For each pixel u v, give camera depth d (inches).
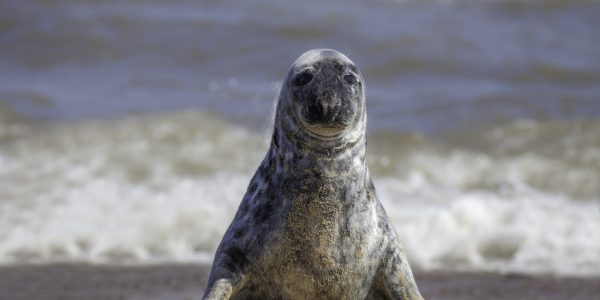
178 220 1557.6
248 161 1916.8
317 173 666.2
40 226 1536.7
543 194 1733.5
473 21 3083.2
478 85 2536.9
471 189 1787.6
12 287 1245.1
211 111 2233.0
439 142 2086.6
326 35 2847.0
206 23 2918.3
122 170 1824.6
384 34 2854.3
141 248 1489.9
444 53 2736.2
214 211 1581.0
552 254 1462.8
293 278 674.2
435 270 1400.1
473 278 1342.3
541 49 2834.6
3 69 2667.3
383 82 2578.7
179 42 2800.2
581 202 1696.6
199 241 1517.0
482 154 1991.9
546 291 1261.1
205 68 2659.9
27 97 2368.4
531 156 1969.7
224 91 2456.9
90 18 2938.0
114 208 1605.6
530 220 1562.5
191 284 1267.2
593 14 3228.3
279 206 675.4
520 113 2284.7
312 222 667.4
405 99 2384.4
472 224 1556.3
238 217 697.0
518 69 2647.6
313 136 660.1
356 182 677.3
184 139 2032.5
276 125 692.1
